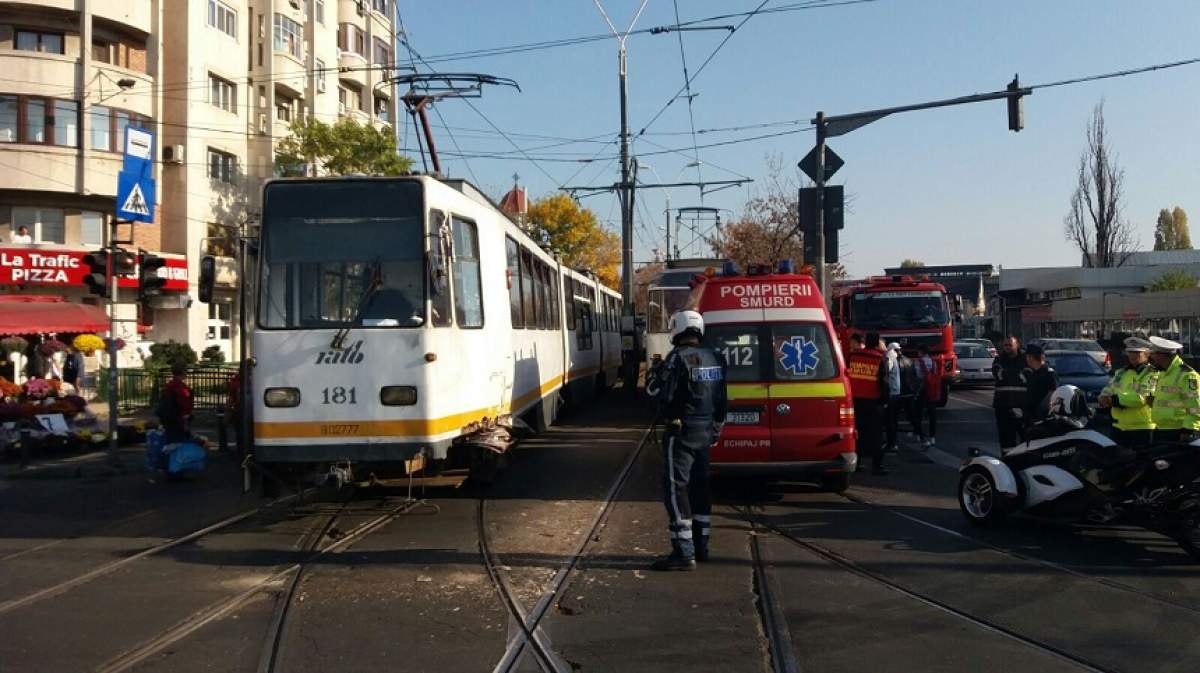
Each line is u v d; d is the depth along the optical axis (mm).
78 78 30688
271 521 10195
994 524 9609
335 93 45031
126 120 31984
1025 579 7641
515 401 13102
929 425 16172
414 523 9953
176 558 8516
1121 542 9039
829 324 11180
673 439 7988
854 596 7141
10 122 29703
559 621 6543
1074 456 9016
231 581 7680
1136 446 8711
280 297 9500
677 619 6582
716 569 7984
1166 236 83938
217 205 36094
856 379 13320
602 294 28719
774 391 10883
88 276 16078
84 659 5809
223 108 36750
